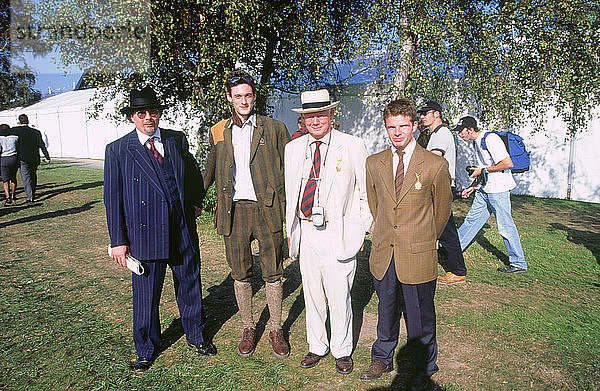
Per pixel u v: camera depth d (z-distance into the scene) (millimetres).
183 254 3119
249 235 3135
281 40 7863
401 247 2631
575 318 3762
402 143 2574
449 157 4531
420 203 2592
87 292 4477
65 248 6145
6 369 3002
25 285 4672
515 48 7207
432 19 6586
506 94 7309
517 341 3367
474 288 4500
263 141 3074
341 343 2975
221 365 3061
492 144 4625
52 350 3273
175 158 3096
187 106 9070
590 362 3039
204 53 6617
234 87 2953
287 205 2998
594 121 9164
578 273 4945
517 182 10461
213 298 4359
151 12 6176
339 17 7891
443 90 7465
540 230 6930
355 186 2943
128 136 2984
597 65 6875
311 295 3008
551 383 2799
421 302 2680
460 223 7488
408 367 3027
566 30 6906
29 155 9695
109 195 2875
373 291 4516
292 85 8445
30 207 9281
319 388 2781
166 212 2951
